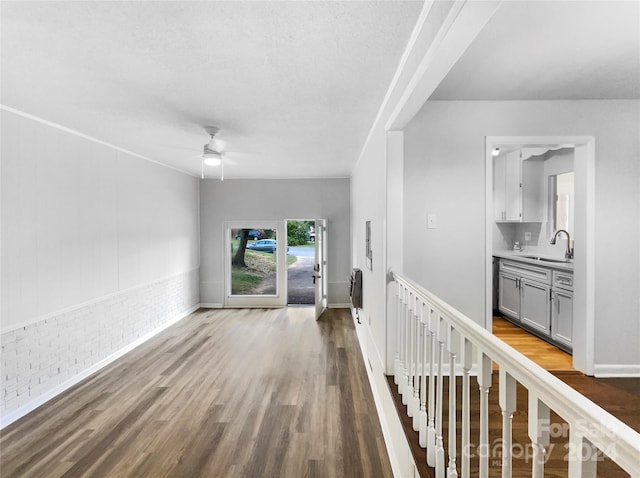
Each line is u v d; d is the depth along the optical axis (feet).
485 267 9.98
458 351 9.59
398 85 7.02
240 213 21.93
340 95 8.29
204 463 7.29
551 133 10.00
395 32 5.55
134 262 14.73
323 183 21.84
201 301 22.09
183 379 11.44
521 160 15.99
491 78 8.45
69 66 6.75
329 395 10.30
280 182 21.88
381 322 9.33
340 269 21.94
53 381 10.30
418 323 6.64
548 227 15.81
